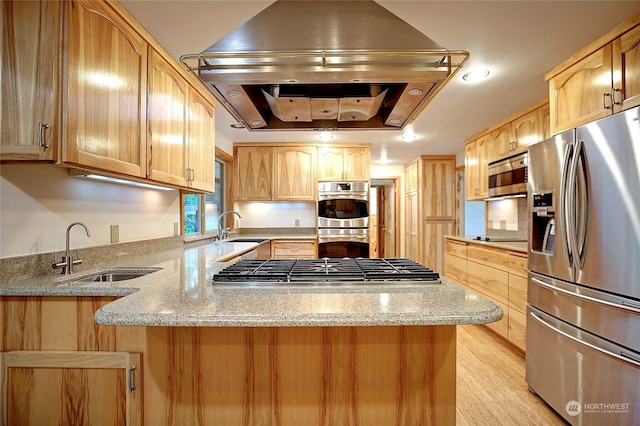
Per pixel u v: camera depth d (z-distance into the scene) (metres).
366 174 4.32
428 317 0.89
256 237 4.17
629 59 1.58
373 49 1.37
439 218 5.10
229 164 4.30
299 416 1.14
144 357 1.16
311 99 1.42
